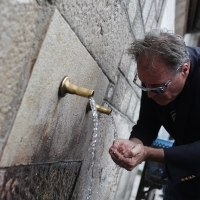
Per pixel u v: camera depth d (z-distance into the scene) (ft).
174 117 5.80
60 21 3.45
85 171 6.25
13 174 3.52
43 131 3.93
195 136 5.80
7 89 2.94
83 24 4.04
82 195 6.50
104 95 6.04
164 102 5.37
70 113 4.60
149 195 11.19
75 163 5.62
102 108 5.04
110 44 5.38
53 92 3.84
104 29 4.87
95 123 4.30
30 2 2.92
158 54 4.79
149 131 6.55
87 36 4.28
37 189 4.28
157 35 4.95
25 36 2.99
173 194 7.04
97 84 5.39
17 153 3.46
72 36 3.83
